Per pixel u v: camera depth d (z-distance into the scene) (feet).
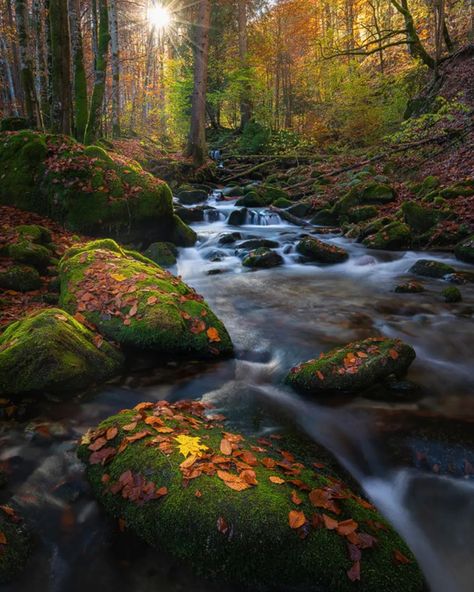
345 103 58.44
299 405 12.68
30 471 9.78
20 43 38.55
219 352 15.42
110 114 99.40
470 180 34.73
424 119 45.06
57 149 28.71
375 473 10.27
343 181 47.24
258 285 24.50
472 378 14.17
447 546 8.54
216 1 83.41
